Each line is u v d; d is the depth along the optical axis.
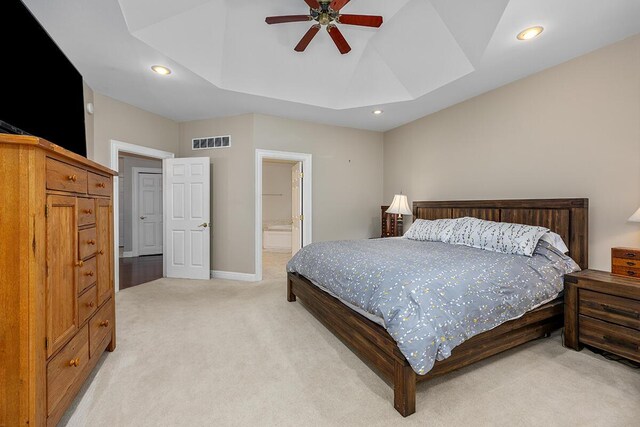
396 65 3.19
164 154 4.22
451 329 1.49
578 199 2.41
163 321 2.61
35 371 1.08
